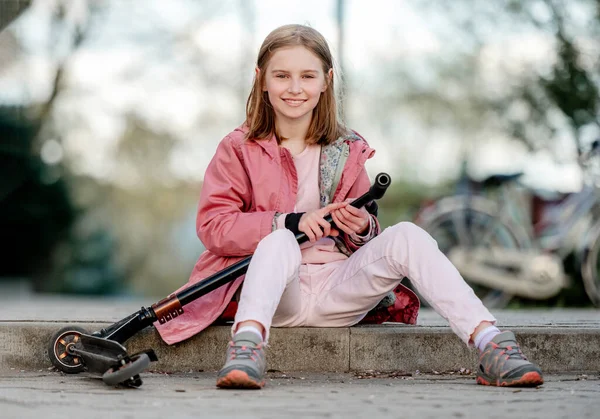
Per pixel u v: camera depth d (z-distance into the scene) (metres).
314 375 4.12
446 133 16.61
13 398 3.32
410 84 16.91
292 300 4.02
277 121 4.31
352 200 3.95
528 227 9.63
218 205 4.15
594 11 12.80
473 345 3.75
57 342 3.98
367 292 4.00
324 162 4.25
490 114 14.93
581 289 9.89
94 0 19.47
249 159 4.18
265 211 4.11
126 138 20.78
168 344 4.12
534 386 3.65
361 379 4.01
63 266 18.38
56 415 2.97
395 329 4.28
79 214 18.58
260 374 3.54
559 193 9.66
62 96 19.48
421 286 3.80
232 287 4.08
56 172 18.06
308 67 4.18
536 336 4.38
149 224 22.41
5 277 17.70
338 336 4.22
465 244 9.67
